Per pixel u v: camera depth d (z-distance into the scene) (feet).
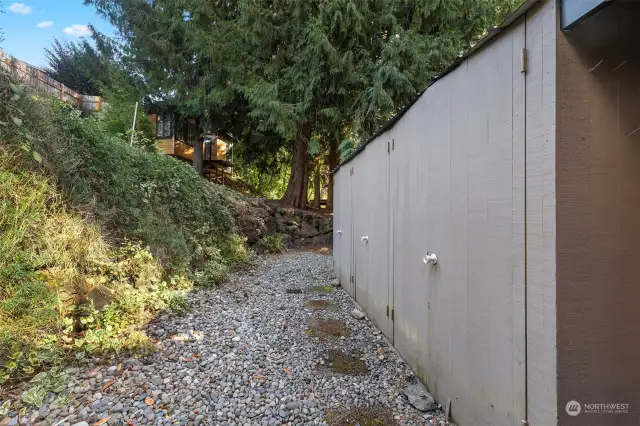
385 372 8.46
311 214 37.88
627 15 3.77
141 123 29.84
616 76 3.78
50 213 10.19
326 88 31.76
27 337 7.55
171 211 17.30
